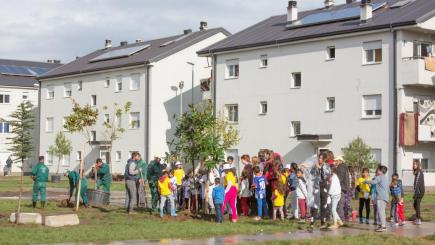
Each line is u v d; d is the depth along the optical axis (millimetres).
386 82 38781
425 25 37812
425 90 39562
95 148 60406
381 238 16078
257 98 46625
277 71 45281
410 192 35969
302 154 43406
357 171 36000
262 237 16297
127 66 56719
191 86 57438
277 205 20250
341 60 41281
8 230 16422
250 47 46594
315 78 42844
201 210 22969
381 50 39188
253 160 21094
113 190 38344
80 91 63188
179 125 22344
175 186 22094
